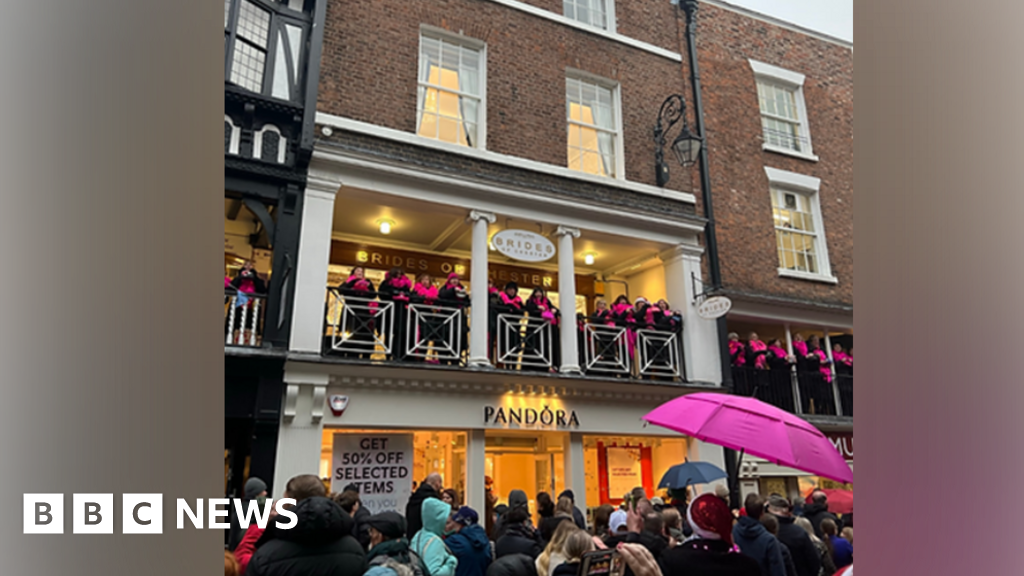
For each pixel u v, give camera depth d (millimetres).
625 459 10148
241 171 7496
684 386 9391
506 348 8555
